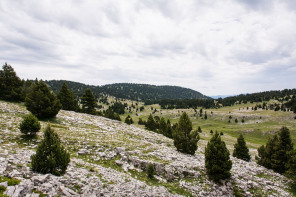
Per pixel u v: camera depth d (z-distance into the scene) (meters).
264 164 35.78
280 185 25.94
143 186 18.44
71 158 21.30
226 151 23.94
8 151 17.98
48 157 14.41
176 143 34.41
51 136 15.40
